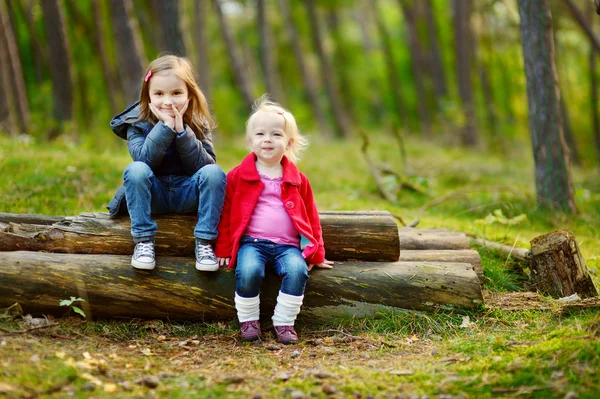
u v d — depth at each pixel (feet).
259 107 14.99
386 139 68.13
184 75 14.32
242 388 11.02
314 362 12.47
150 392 10.63
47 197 22.24
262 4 67.97
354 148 53.11
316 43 80.94
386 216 15.65
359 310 14.57
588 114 64.08
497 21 65.10
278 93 71.00
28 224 14.99
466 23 61.82
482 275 16.62
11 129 35.55
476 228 22.34
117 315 13.97
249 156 14.78
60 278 13.58
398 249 15.43
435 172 38.88
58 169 25.13
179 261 14.39
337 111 80.53
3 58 36.14
